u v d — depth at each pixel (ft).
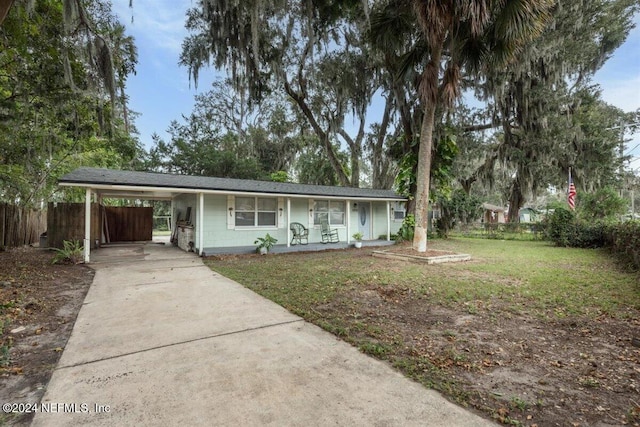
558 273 22.33
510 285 18.60
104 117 31.63
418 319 12.91
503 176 61.31
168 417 6.54
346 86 46.88
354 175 58.59
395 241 46.93
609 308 13.98
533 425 6.38
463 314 13.55
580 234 41.06
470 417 6.63
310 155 74.90
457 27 26.66
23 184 38.45
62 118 29.48
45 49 23.66
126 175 29.94
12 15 20.76
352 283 18.93
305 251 37.55
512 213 65.36
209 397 7.29
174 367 8.73
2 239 30.94
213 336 11.03
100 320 12.66
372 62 44.98
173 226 46.44
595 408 6.94
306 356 9.51
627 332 11.34
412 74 35.70
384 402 7.15
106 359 9.21
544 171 51.06
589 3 42.80
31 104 27.76
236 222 35.81
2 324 11.40
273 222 38.55
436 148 45.37
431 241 48.60
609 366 8.89
